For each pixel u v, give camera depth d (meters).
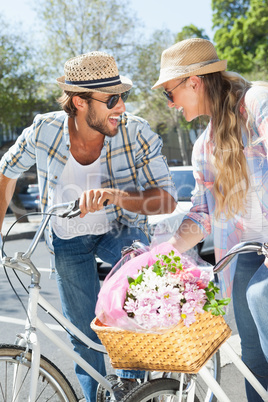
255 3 40.62
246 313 2.62
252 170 2.36
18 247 10.36
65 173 2.74
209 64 2.40
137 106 28.88
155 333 1.91
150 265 2.16
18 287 6.85
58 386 2.36
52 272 2.85
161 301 1.91
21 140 2.81
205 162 2.51
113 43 24.41
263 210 2.42
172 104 2.55
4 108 23.70
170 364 1.93
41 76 24.34
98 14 23.97
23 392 2.29
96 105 2.55
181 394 2.21
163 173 2.76
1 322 5.38
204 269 2.20
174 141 40.06
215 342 2.06
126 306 1.94
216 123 2.38
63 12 23.53
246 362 2.66
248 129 2.32
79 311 2.76
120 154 2.72
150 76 26.28
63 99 2.62
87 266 2.79
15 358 2.20
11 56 23.61
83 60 2.51
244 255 2.59
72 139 2.69
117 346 1.99
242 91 2.36
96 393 2.66
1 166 2.86
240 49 38.59
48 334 2.35
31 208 13.46
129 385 2.48
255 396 2.57
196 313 1.96
